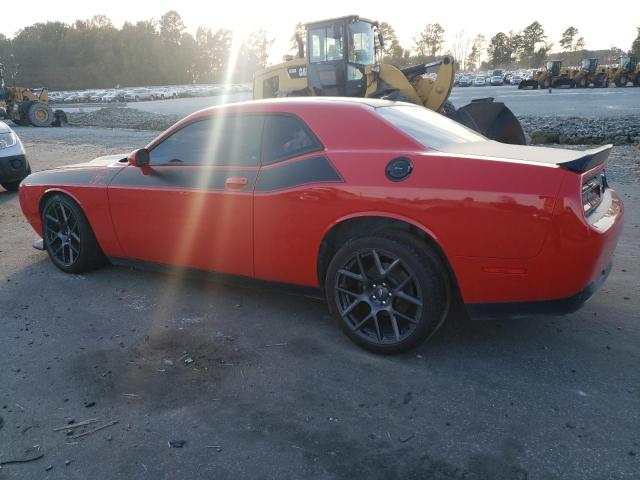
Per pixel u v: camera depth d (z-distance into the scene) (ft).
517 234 8.77
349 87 37.52
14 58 373.81
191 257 12.76
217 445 7.76
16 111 84.12
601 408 8.41
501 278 9.11
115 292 13.79
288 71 40.83
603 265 9.43
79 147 49.93
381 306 10.14
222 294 13.58
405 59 338.34
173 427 8.20
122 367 10.02
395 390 9.09
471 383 9.24
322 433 7.98
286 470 7.22
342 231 10.80
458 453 7.47
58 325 11.87
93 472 7.26
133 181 13.32
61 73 382.01
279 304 12.91
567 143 41.75
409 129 10.62
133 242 13.71
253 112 11.80
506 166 8.99
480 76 256.73
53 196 14.98
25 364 10.18
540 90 165.37
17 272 15.44
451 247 9.27
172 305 12.93
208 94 246.27
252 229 11.48
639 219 19.22
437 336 11.04
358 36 38.09
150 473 7.22
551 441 7.66
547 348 10.41
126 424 8.29
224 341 11.04
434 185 9.32
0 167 25.20
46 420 8.43
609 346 10.43
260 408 8.66
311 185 10.55
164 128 71.77
